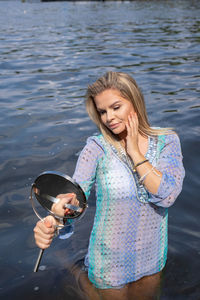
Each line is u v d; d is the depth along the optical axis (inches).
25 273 84.4
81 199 55.7
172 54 387.5
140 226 66.8
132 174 64.3
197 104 211.3
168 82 267.6
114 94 61.0
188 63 337.1
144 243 68.6
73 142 158.6
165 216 70.8
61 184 55.2
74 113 198.4
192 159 140.6
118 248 67.7
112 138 65.7
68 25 694.5
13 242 96.5
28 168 135.3
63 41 493.0
